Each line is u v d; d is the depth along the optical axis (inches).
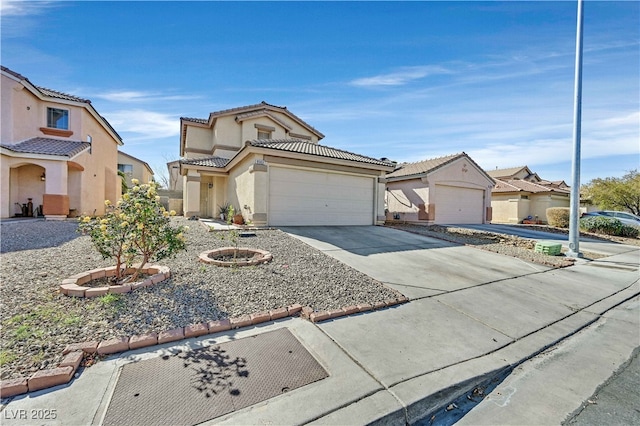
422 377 114.2
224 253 285.0
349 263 279.9
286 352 127.0
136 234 180.7
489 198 832.9
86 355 115.4
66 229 414.9
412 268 277.0
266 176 471.8
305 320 159.6
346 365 119.4
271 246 323.3
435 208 724.7
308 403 96.2
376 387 106.3
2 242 309.3
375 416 92.4
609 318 191.2
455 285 235.0
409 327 158.7
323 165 524.1
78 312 145.6
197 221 579.5
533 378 123.2
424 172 706.8
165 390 98.5
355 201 571.2
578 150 382.9
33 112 587.8
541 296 223.5
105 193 788.6
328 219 538.9
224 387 101.6
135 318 144.2
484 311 187.3
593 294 236.1
